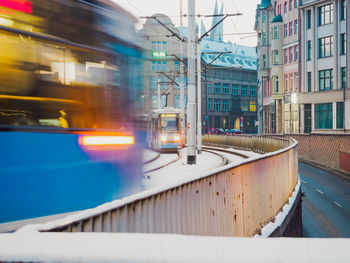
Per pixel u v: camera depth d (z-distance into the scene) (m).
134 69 7.94
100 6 7.07
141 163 8.05
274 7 64.69
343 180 23.97
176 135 32.84
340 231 14.45
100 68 7.05
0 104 5.52
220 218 5.79
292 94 54.88
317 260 0.95
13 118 5.68
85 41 6.73
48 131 6.11
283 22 61.88
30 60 5.86
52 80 6.18
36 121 5.96
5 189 5.57
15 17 5.66
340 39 50.06
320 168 29.16
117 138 7.32
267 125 70.50
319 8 53.06
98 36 6.99
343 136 27.38
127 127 7.62
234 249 1.02
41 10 6.00
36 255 1.13
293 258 0.96
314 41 53.50
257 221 7.65
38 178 5.95
